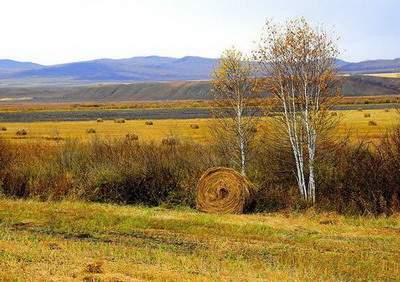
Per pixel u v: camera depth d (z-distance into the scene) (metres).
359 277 12.33
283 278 11.69
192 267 12.45
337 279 11.97
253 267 12.70
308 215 19.84
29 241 14.87
